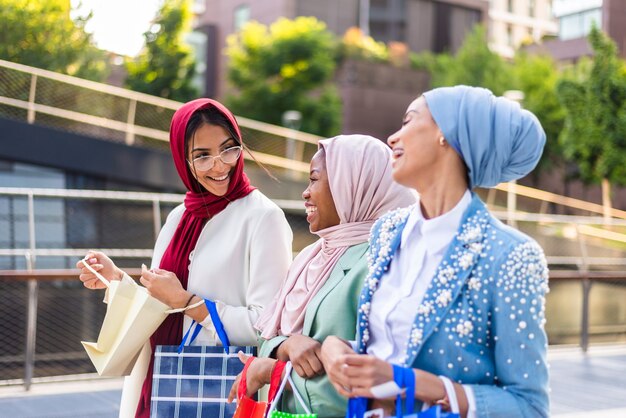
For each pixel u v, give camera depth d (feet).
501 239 4.97
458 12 104.83
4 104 45.57
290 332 6.55
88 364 29.25
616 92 77.77
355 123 93.35
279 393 6.16
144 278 7.51
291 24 86.02
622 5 96.48
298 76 84.69
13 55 58.49
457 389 4.82
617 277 24.81
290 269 7.01
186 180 7.96
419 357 5.03
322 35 86.28
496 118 5.02
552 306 30.68
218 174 7.68
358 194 6.45
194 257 7.86
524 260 4.87
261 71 85.35
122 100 50.55
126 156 47.16
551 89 90.22
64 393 17.78
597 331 28.50
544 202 71.46
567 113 80.28
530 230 43.98
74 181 46.65
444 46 103.76
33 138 44.65
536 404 4.85
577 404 17.49
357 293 6.11
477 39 93.76
